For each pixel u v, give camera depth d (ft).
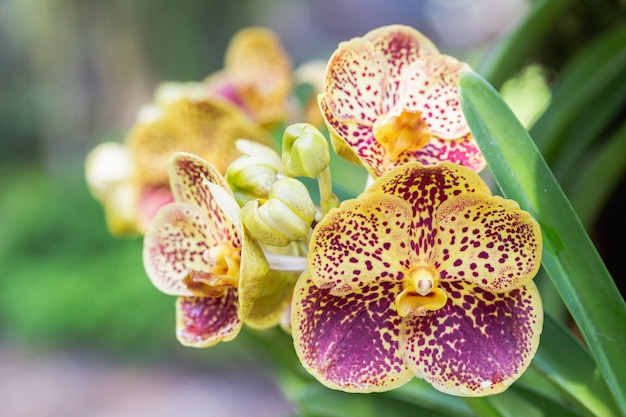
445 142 1.09
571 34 1.52
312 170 1.03
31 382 5.83
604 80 1.39
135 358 6.17
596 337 1.02
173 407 5.39
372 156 1.08
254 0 9.48
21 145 12.37
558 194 1.04
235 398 5.49
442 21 12.87
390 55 1.10
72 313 6.23
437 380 1.02
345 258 1.02
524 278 1.01
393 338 1.03
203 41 9.16
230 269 1.07
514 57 1.40
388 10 13.58
